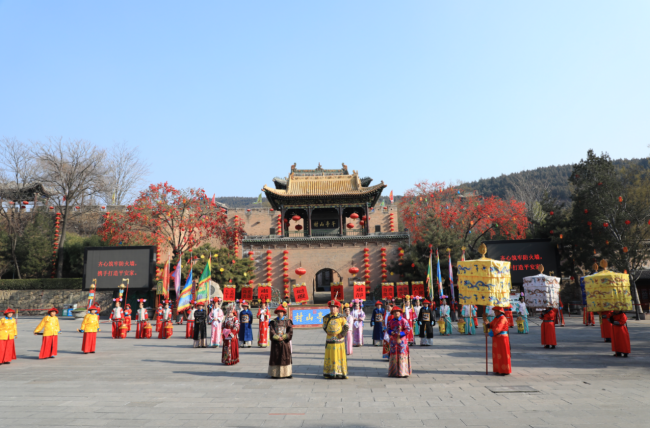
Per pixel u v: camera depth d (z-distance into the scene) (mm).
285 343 12320
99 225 58250
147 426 7520
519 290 37812
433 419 7863
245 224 61031
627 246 34344
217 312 21094
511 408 8633
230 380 11922
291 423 7641
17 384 11438
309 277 47281
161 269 41969
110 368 14242
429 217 47438
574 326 29688
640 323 30438
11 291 45656
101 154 51594
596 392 10047
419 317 20469
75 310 41344
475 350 18609
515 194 75562
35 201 54875
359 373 13078
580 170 38812
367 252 47281
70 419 7977
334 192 49781
